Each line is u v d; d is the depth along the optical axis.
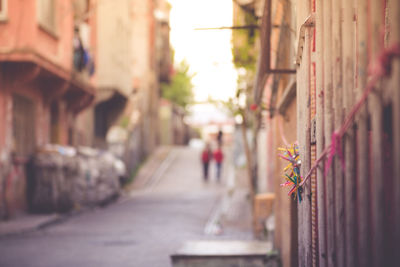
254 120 18.06
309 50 3.63
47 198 16.84
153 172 32.31
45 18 17.23
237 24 8.53
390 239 2.16
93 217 16.88
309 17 3.51
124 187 27.92
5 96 16.30
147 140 37.78
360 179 2.41
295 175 3.81
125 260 9.31
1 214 15.30
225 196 22.67
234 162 33.69
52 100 20.69
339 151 2.54
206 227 14.17
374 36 2.12
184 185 29.02
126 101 33.28
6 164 15.93
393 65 1.87
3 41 15.88
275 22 7.18
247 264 7.60
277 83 7.30
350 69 2.63
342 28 2.81
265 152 18.67
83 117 26.25
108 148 28.41
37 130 18.64
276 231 8.19
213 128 76.12
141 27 37.16
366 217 2.39
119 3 30.00
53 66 17.47
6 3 15.88
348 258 2.62
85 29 22.58
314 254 3.36
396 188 1.88
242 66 11.40
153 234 12.85
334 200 2.92
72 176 18.11
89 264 8.97
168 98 56.47
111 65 29.31
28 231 13.52
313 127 3.43
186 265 7.53
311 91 3.55
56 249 10.62
